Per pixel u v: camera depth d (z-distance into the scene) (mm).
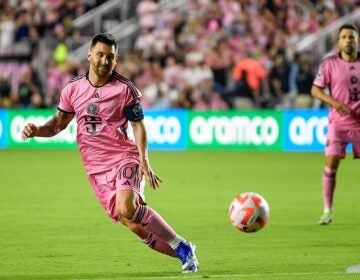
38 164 50500
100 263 20203
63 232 25469
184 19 70750
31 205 32125
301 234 25156
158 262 20297
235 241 23828
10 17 70562
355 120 27469
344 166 49750
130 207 17734
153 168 48031
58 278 18203
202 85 63938
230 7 68812
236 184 39969
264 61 65812
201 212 30359
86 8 73250
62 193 36188
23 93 65000
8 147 63750
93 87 18281
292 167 48469
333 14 69438
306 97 62219
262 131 60062
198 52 65875
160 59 67125
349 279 17891
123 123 18344
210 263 20125
